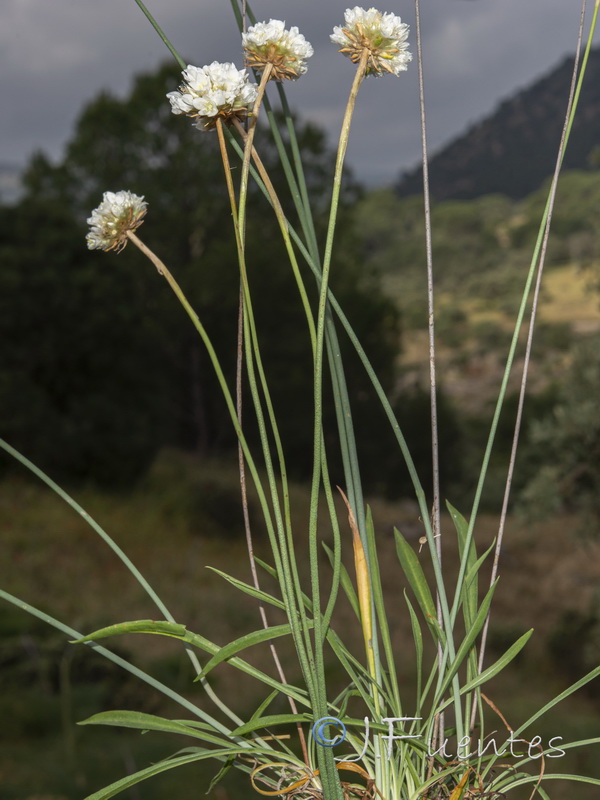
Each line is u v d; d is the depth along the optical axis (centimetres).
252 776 58
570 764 538
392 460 1672
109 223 57
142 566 1131
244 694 620
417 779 57
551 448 751
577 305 5603
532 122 13175
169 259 1734
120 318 1348
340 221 1734
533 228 7350
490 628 999
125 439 1348
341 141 54
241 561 1246
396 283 7206
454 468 1794
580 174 7156
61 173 1809
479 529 1580
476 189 12175
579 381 743
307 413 1572
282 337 1591
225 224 1730
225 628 935
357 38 57
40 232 1309
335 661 525
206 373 1709
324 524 1220
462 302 6812
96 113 1733
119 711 56
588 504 734
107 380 1370
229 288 1580
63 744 502
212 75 54
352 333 62
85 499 1289
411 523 1444
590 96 10056
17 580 982
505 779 59
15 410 1262
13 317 1273
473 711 59
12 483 1291
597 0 57
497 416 59
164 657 703
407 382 2083
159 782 433
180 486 1432
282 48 57
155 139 1730
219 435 1800
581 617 988
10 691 573
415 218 8762
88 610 932
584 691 855
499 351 5019
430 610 60
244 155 54
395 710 58
